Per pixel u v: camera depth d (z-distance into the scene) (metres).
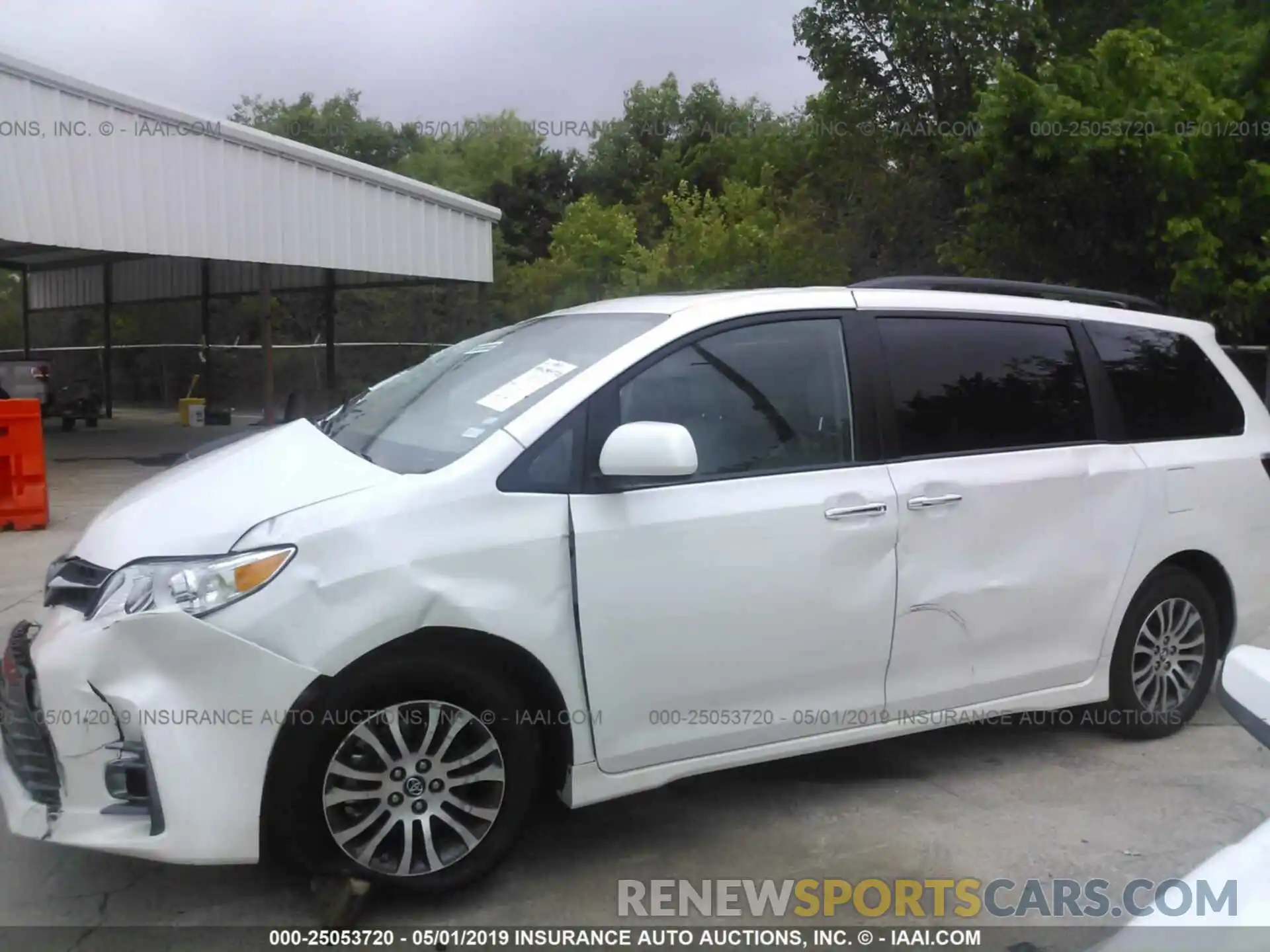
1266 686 2.28
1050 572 4.21
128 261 23.45
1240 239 10.79
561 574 3.24
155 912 3.27
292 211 14.88
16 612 6.48
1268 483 4.96
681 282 18.45
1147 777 4.38
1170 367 4.81
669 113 34.34
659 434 3.23
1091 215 11.13
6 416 9.16
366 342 27.72
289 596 2.94
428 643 3.11
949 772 4.42
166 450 16.58
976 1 14.55
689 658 3.46
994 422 4.17
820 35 15.73
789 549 3.59
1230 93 11.13
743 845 3.76
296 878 3.47
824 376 3.86
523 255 33.03
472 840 3.24
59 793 3.05
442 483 3.17
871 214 16.78
